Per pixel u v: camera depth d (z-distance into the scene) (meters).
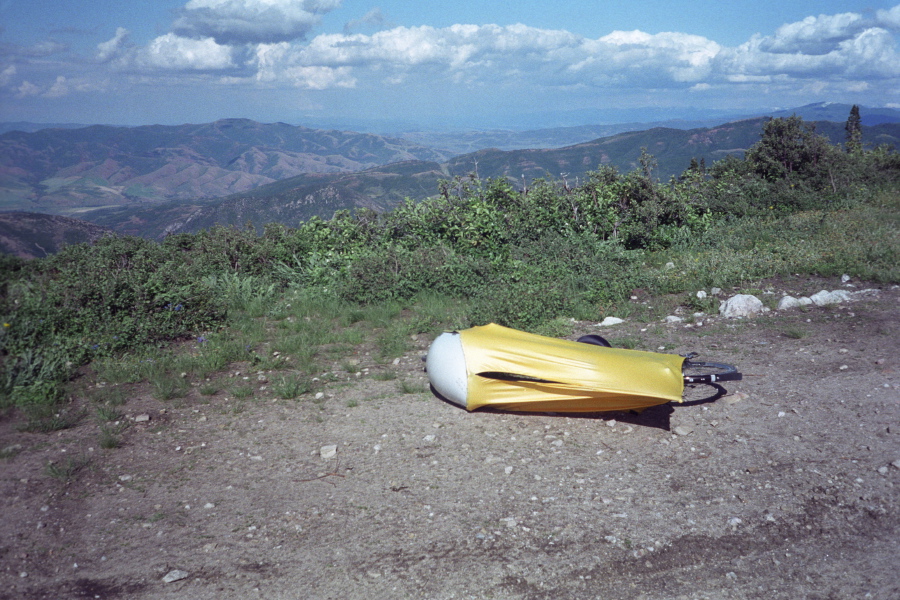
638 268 12.54
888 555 3.54
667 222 16.09
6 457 5.14
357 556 3.75
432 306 10.65
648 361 5.61
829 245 12.70
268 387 7.03
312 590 3.43
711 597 3.28
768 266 11.52
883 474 4.40
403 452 5.21
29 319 8.27
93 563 3.75
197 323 9.44
